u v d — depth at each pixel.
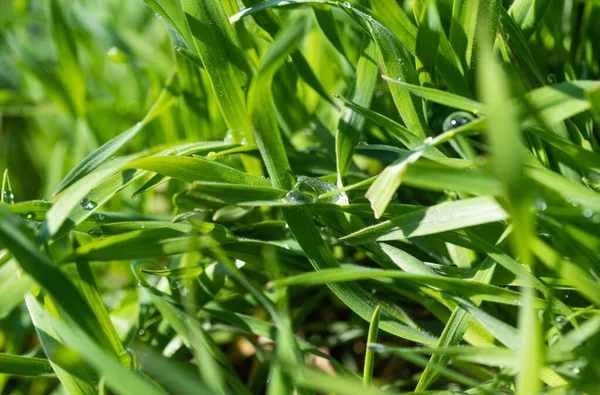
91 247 0.23
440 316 0.25
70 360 0.22
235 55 0.26
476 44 0.26
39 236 0.23
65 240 0.29
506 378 0.23
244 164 0.27
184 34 0.27
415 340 0.24
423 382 0.23
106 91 0.37
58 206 0.23
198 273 0.26
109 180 0.25
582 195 0.22
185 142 0.29
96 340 0.23
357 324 0.27
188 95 0.29
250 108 0.24
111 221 0.26
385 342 0.27
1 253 0.24
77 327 0.22
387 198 0.23
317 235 0.24
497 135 0.20
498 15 0.25
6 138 0.37
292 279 0.22
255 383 0.26
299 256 0.26
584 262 0.23
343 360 0.28
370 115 0.25
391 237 0.24
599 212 0.23
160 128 0.31
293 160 0.28
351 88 0.27
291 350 0.22
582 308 0.24
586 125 0.25
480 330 0.24
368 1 0.28
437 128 0.28
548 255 0.22
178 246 0.24
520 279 0.24
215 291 0.26
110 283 0.29
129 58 0.31
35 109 0.34
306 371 0.21
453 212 0.23
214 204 0.25
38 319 0.24
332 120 0.30
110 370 0.21
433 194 0.27
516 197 0.20
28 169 0.36
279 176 0.25
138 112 0.32
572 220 0.23
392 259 0.24
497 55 0.27
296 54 0.28
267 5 0.26
